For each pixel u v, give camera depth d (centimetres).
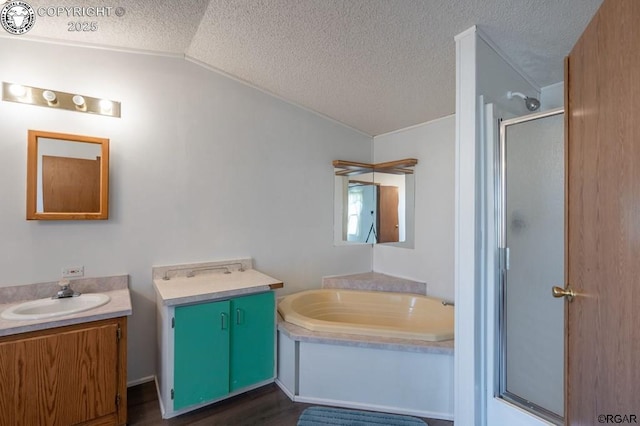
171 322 194
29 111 200
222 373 211
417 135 320
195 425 192
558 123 168
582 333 106
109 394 180
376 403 208
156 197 243
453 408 197
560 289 117
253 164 288
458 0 148
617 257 84
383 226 353
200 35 214
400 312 299
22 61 199
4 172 193
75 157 213
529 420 153
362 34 187
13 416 155
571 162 116
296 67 242
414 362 203
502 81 189
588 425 101
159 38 219
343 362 213
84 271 218
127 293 217
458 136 175
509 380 168
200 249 262
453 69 217
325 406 212
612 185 87
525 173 172
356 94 274
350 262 354
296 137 313
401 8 160
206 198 264
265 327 231
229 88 274
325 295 312
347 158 350
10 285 195
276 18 184
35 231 202
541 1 144
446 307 272
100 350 177
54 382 165
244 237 283
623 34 81
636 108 76
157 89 243
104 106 222
